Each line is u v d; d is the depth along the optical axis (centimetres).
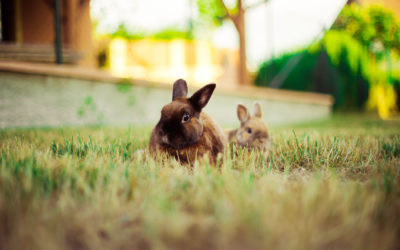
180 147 104
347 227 73
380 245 67
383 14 385
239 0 379
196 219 79
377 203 81
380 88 469
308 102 395
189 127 103
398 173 95
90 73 217
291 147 117
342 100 477
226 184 88
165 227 73
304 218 76
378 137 137
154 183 88
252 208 79
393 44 393
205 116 112
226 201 83
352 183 91
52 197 85
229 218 77
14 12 294
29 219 78
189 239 71
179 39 495
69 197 83
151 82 253
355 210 80
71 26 281
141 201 84
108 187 86
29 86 192
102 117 226
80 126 193
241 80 387
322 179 95
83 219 79
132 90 243
